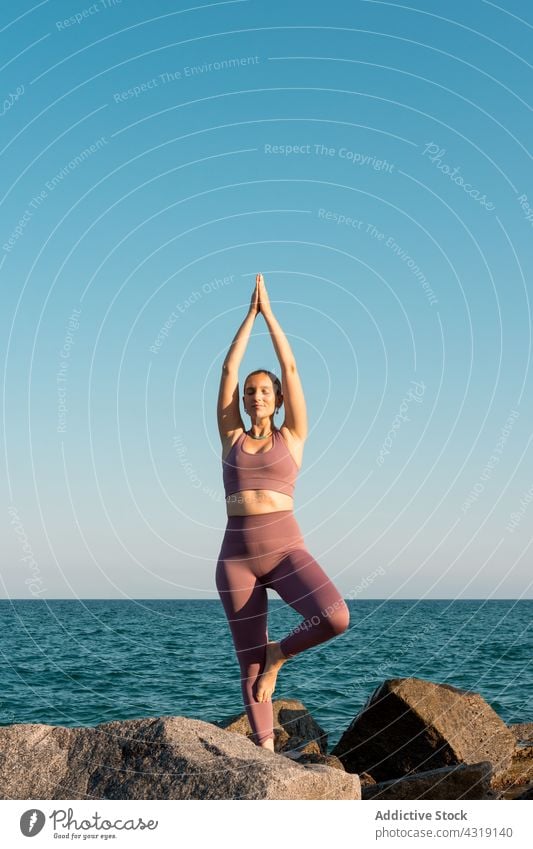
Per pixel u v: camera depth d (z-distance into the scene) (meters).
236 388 5.57
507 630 35.56
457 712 8.01
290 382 5.42
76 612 62.09
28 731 4.61
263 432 5.48
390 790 6.34
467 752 7.80
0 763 4.45
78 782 4.31
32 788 4.33
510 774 7.70
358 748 8.20
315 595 5.02
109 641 26.22
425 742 7.84
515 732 8.81
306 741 8.34
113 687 14.98
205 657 19.84
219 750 4.34
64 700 14.00
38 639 27.98
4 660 20.42
